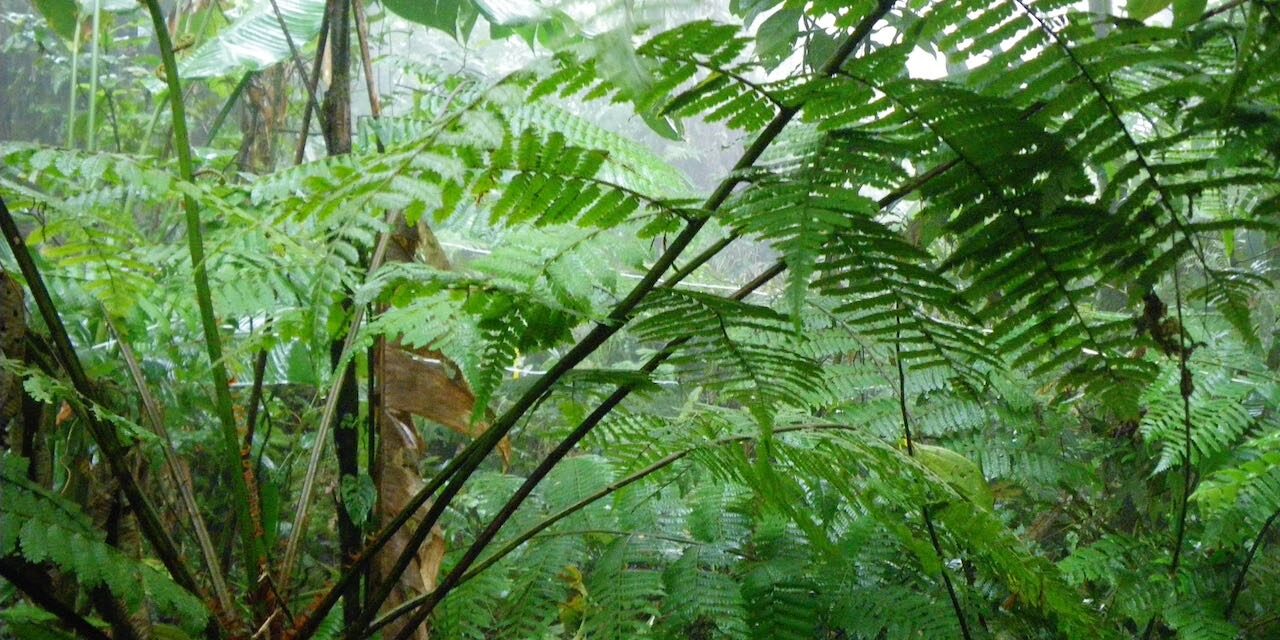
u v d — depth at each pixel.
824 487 1.22
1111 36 0.74
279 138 2.87
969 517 0.95
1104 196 0.79
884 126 0.81
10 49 4.14
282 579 1.14
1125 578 1.36
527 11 1.59
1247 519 1.30
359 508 1.22
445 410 1.37
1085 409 1.78
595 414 0.96
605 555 1.15
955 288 0.86
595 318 0.87
